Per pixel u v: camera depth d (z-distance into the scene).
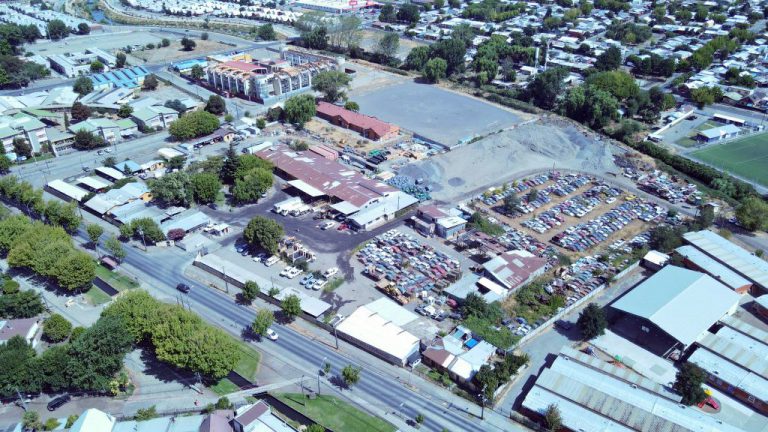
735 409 94.06
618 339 108.31
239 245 138.75
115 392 95.06
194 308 117.31
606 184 172.50
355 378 95.88
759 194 164.25
